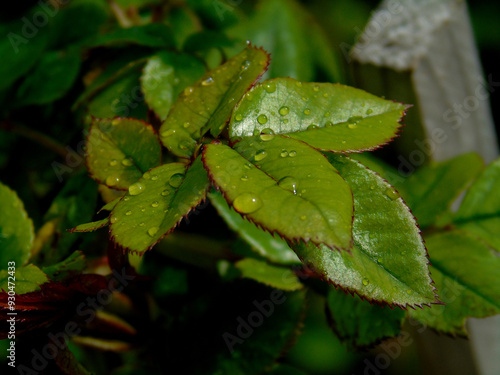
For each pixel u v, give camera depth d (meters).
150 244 0.22
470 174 0.30
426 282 0.23
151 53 0.28
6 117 0.30
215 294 0.28
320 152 0.23
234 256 0.28
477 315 0.27
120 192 0.27
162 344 0.28
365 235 0.24
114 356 0.30
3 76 0.30
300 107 0.24
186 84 0.27
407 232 0.23
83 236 0.27
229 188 0.22
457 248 0.28
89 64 0.30
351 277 0.23
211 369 0.27
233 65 0.25
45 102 0.29
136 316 0.28
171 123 0.24
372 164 0.29
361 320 0.27
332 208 0.22
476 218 0.29
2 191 0.27
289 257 0.27
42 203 0.30
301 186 0.22
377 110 0.24
